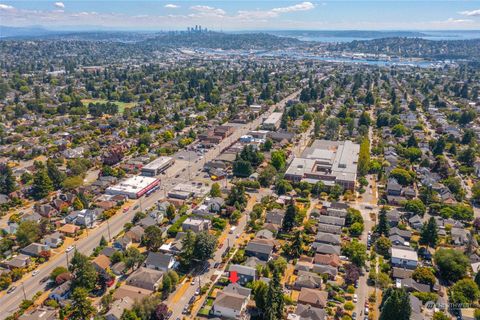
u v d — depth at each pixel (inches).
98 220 5940.0
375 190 6953.7
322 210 5994.1
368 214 6038.4
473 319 3742.6
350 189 6924.2
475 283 4156.0
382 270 4611.2
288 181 7140.8
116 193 6747.1
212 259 4867.1
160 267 4626.0
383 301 3900.1
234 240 5315.0
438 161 7647.6
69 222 5787.4
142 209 6284.5
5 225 5753.0
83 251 5078.7
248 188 7037.4
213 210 6151.6
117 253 4736.7
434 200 6368.1
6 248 5027.1
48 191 6747.1
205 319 3870.6
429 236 5152.6
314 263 4724.4
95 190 6860.2
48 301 4065.0
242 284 4407.0
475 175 7608.3
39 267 4751.5
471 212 5871.1
